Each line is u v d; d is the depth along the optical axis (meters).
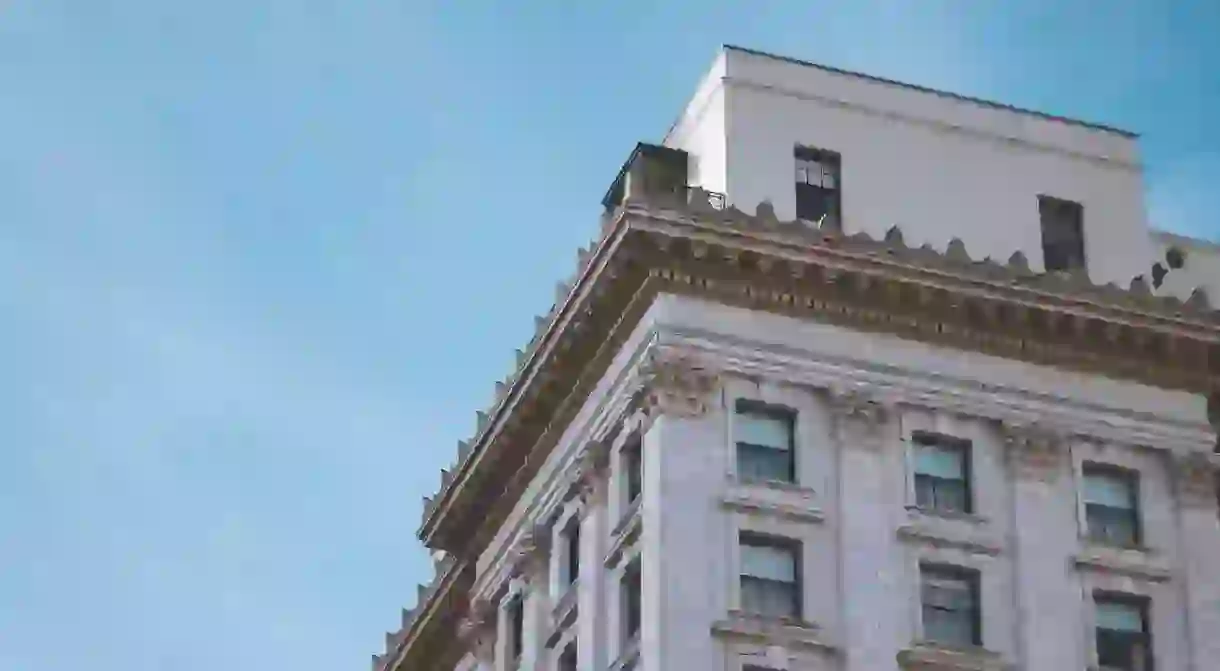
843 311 84.31
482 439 96.06
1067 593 82.69
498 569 98.25
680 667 76.88
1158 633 83.31
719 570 78.94
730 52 89.81
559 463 90.94
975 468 83.75
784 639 78.50
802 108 89.62
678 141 92.38
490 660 99.62
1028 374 85.81
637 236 81.81
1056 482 84.44
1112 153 93.56
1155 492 85.75
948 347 85.25
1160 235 95.56
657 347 81.62
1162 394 87.25
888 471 82.62
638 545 81.00
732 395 82.06
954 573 82.06
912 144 90.56
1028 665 81.00
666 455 80.12
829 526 80.94
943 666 79.81
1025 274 85.44
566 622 87.81
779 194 87.62
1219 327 87.25
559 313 87.25
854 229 88.19
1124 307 86.31
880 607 80.12
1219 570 85.06
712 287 83.12
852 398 83.00
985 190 90.81
